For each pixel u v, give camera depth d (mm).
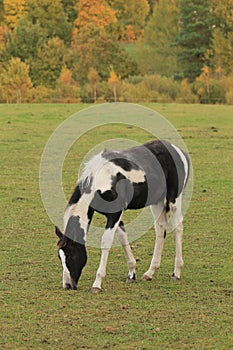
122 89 47500
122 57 67938
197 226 15188
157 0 104562
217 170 21797
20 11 86062
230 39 65875
